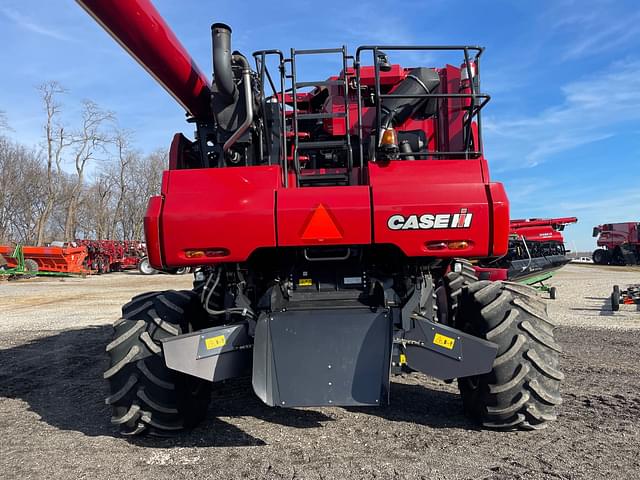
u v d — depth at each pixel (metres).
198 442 3.44
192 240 3.15
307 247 3.57
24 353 7.25
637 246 33.00
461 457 3.06
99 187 52.34
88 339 8.34
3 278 24.45
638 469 2.88
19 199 50.00
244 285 3.65
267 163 3.89
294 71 3.75
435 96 3.54
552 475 2.80
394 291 3.61
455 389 4.70
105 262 30.11
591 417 3.79
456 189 3.17
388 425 3.69
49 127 46.28
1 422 4.04
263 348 3.23
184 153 4.32
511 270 11.48
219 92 3.54
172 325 3.41
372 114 4.35
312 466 2.98
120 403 3.38
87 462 3.13
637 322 8.78
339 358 3.22
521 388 3.26
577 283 17.30
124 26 2.99
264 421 3.87
